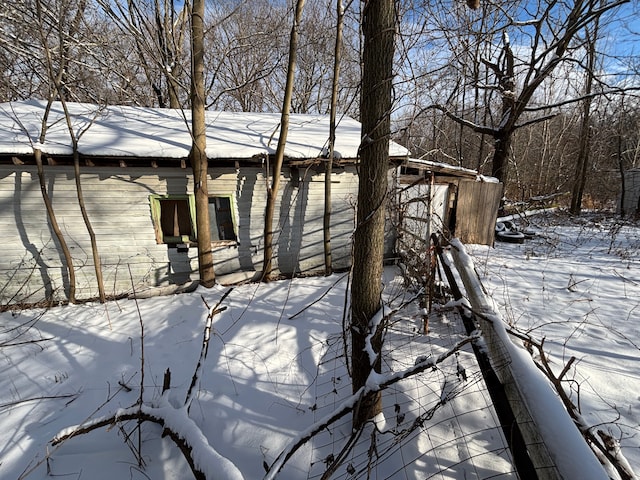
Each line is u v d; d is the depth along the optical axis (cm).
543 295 593
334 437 292
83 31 652
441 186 930
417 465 259
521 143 2289
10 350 437
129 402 346
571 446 148
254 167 644
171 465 272
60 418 326
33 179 543
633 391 338
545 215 1570
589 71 909
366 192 257
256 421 319
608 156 2359
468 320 324
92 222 578
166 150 558
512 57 1137
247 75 1358
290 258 702
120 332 479
